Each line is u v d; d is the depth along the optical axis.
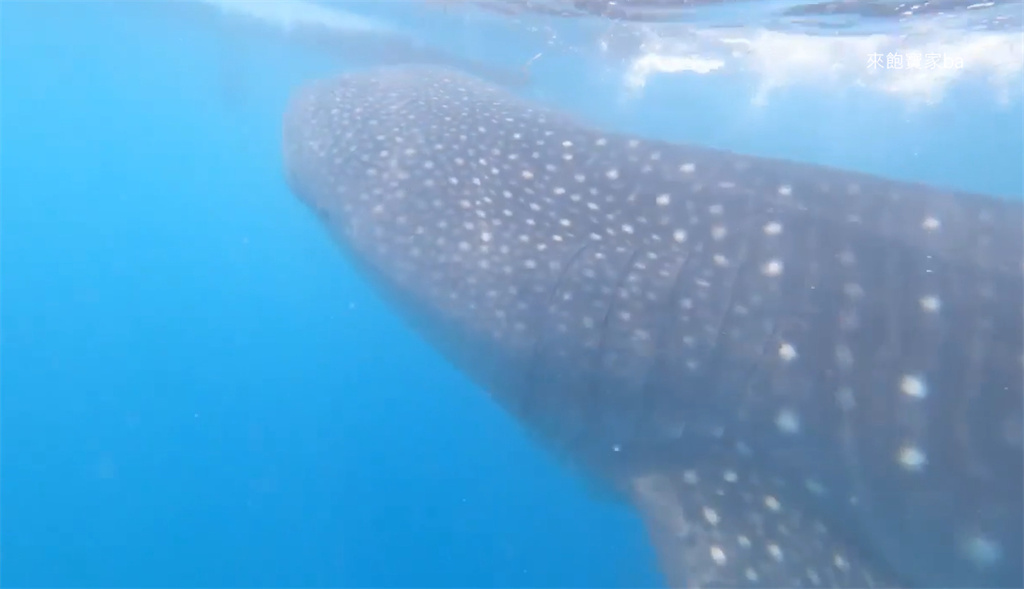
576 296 3.23
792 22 8.33
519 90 11.91
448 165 3.81
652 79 11.11
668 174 3.54
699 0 7.61
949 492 2.57
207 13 11.20
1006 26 8.20
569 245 3.36
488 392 3.65
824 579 2.70
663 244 3.25
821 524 2.82
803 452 2.81
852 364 2.78
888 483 2.67
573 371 3.22
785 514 2.85
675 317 3.07
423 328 3.70
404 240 3.64
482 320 3.39
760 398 2.88
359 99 4.53
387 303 3.89
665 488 3.07
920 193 3.17
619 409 3.17
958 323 2.73
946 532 2.58
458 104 4.42
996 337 2.66
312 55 12.16
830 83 10.65
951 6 7.54
